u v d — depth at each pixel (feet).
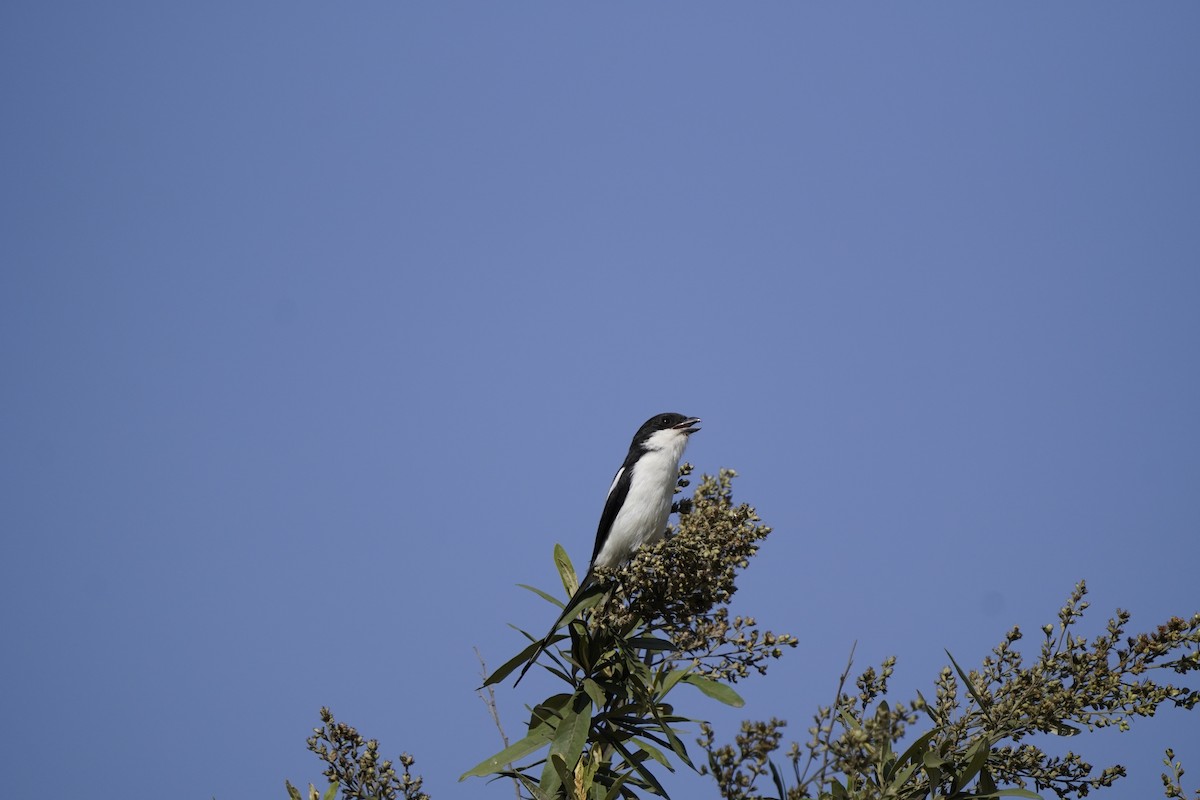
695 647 33.14
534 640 35.76
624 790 33.32
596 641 35.86
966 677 29.89
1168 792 28.96
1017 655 30.32
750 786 25.11
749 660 32.53
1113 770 29.35
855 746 25.12
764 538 35.14
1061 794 29.73
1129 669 29.19
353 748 31.94
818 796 28.55
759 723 25.31
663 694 33.27
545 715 34.53
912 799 29.19
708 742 25.61
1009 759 29.96
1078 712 29.14
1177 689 28.60
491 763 33.01
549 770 32.68
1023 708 29.27
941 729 30.01
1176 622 28.94
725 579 34.86
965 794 29.19
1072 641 29.68
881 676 29.53
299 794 34.09
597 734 34.37
